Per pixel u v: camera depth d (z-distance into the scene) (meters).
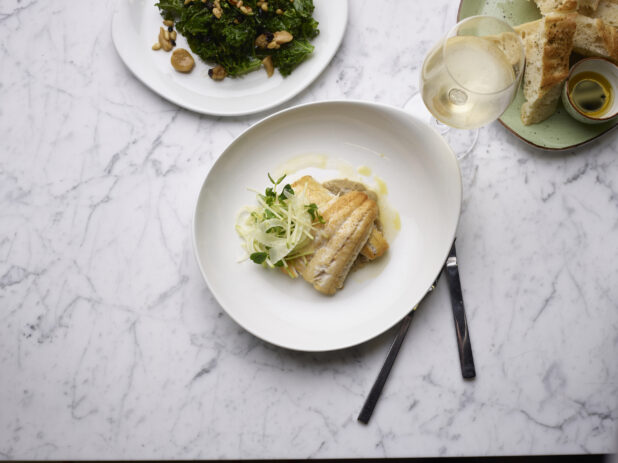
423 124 0.49
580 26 0.50
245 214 0.52
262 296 0.51
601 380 0.51
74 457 0.52
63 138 0.55
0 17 0.57
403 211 0.52
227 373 0.52
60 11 0.57
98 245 0.54
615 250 0.52
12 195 0.55
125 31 0.55
